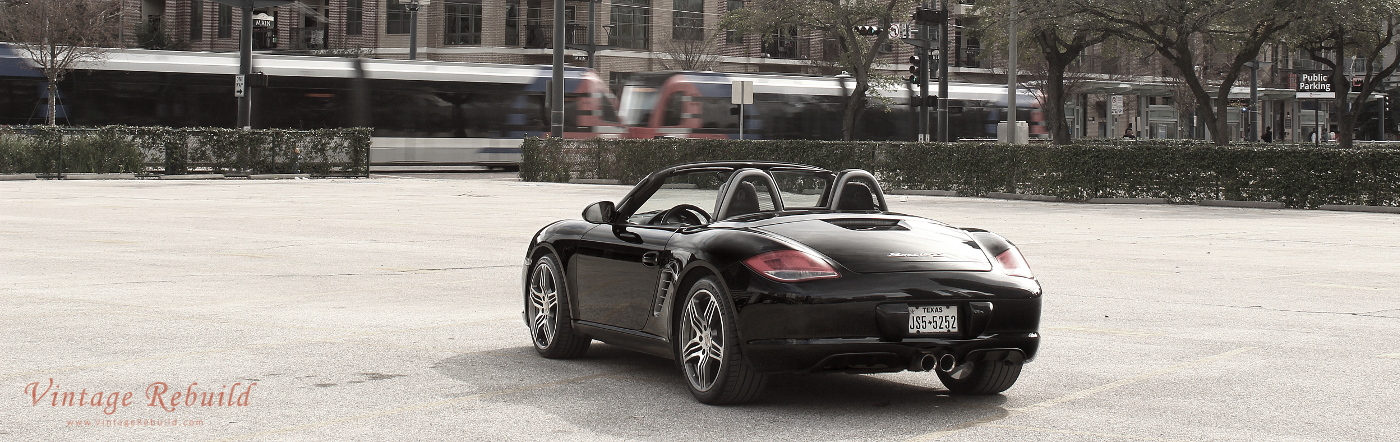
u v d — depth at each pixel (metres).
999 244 7.07
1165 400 7.09
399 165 44.44
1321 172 24.75
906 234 6.96
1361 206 24.38
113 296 11.25
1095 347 8.85
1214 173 26.02
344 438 6.09
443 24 64.12
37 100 37.38
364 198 27.22
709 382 6.85
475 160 42.31
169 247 15.93
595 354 8.52
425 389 7.30
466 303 11.02
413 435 6.16
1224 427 6.44
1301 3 30.89
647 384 7.48
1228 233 19.00
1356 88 64.69
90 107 37.53
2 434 6.09
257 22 62.91
